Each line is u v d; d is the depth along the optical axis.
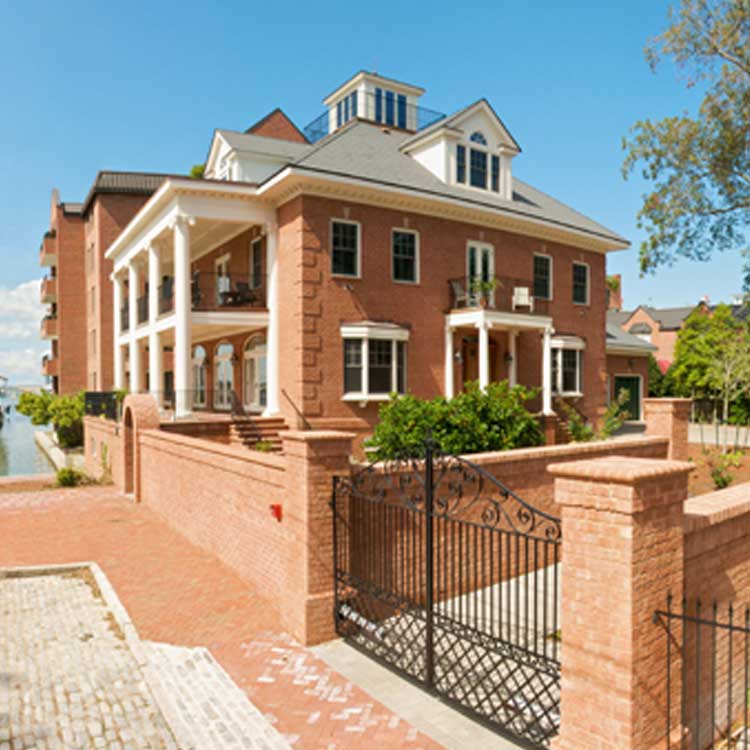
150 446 13.68
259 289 19.48
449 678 5.79
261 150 20.75
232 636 6.80
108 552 10.15
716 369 27.17
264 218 17.98
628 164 22.00
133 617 7.34
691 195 21.42
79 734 4.88
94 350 35.09
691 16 19.61
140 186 33.59
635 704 3.79
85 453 22.84
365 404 17.39
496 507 5.03
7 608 7.65
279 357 17.92
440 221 19.44
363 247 17.73
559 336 22.61
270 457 7.71
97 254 32.97
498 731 4.88
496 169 21.62
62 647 6.49
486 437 11.13
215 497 9.70
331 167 17.41
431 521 5.70
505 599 7.73
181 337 17.28
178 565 9.36
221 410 23.38
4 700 5.38
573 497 4.08
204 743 4.77
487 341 19.52
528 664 4.59
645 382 31.28
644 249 22.39
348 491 6.69
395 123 26.08
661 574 4.01
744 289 23.06
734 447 17.44
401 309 18.48
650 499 3.89
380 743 4.78
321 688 5.66
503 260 21.03
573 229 22.31
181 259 17.34
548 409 20.52
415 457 6.91
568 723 4.11
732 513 5.25
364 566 6.97
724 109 20.34
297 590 6.75
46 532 11.59
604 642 3.90
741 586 5.53
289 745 4.74
